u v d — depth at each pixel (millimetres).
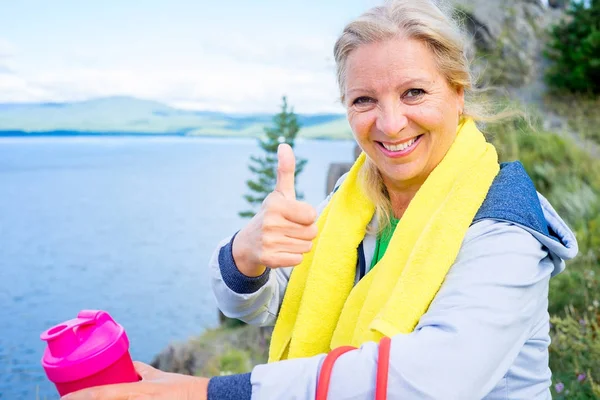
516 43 12039
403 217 1463
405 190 1570
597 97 10992
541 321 1349
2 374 18438
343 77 1480
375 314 1413
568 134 8711
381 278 1437
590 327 3660
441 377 1085
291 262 1260
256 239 1312
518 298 1208
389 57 1381
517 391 1324
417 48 1391
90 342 1163
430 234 1338
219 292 1503
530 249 1262
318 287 1586
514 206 1313
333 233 1616
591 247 5512
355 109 1452
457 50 1438
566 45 11727
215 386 1168
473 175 1389
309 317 1574
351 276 1603
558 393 3172
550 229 1430
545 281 1315
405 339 1126
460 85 1479
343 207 1641
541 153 7680
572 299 4359
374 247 1608
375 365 1104
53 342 1158
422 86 1394
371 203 1616
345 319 1496
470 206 1339
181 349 10188
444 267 1287
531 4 12969
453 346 1107
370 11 1437
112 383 1170
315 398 1104
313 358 1162
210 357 9555
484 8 12375
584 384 3146
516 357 1306
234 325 10672
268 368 1160
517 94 11375
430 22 1389
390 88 1394
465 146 1492
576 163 7387
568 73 11484
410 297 1282
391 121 1391
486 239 1274
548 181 7230
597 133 9422
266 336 9008
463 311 1156
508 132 7754
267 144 15539
